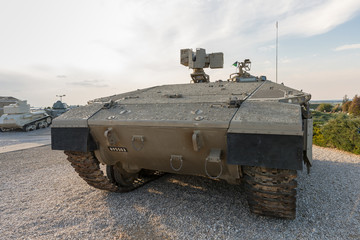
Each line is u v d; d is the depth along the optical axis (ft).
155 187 19.85
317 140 38.50
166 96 16.90
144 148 14.17
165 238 12.55
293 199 12.28
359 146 31.27
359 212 15.05
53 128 15.55
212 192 18.53
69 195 18.70
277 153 10.48
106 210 15.83
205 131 11.74
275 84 19.92
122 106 15.98
